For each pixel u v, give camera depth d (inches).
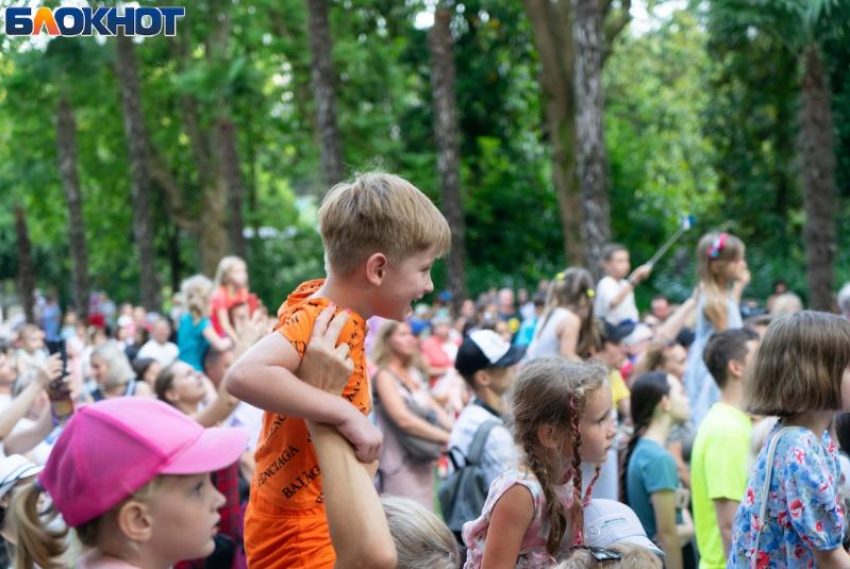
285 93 1128.8
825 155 553.0
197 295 291.4
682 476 208.8
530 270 1083.3
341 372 80.7
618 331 253.3
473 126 1061.1
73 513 74.9
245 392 78.6
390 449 213.8
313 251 1293.1
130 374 241.4
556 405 115.0
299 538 89.6
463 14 979.3
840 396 111.9
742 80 812.6
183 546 76.6
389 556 74.5
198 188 1227.2
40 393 186.7
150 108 1138.0
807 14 489.7
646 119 1187.3
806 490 108.2
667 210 1123.3
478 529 120.7
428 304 1045.2
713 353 167.5
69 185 1031.6
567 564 106.7
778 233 824.9
